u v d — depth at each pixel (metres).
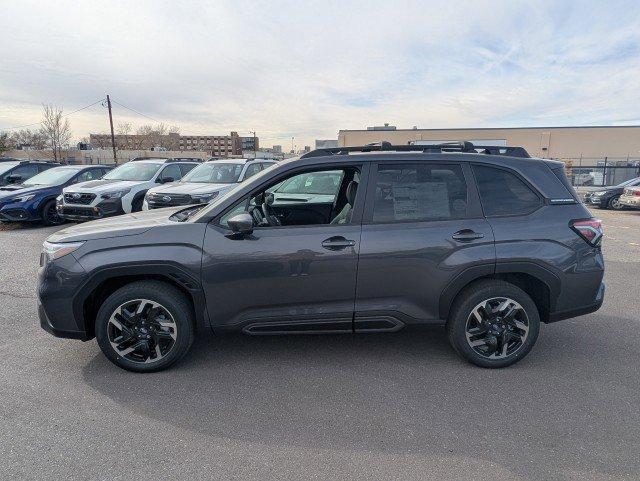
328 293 3.45
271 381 3.40
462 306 3.52
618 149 43.94
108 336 3.43
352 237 3.40
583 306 3.65
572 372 3.55
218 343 4.09
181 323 3.44
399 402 3.11
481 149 3.93
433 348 4.01
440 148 3.95
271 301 3.45
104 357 3.78
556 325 4.59
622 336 4.29
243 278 3.39
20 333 4.29
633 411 2.99
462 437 2.71
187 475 2.37
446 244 3.43
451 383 3.37
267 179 3.50
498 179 3.60
